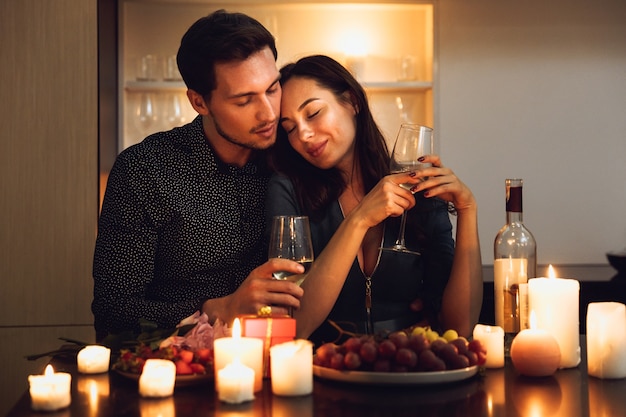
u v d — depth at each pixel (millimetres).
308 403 1258
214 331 1513
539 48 4227
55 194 3350
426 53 4184
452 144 4219
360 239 1820
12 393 1617
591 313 1440
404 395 1302
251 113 1975
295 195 2057
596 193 4258
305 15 4172
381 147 2080
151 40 4094
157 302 1968
